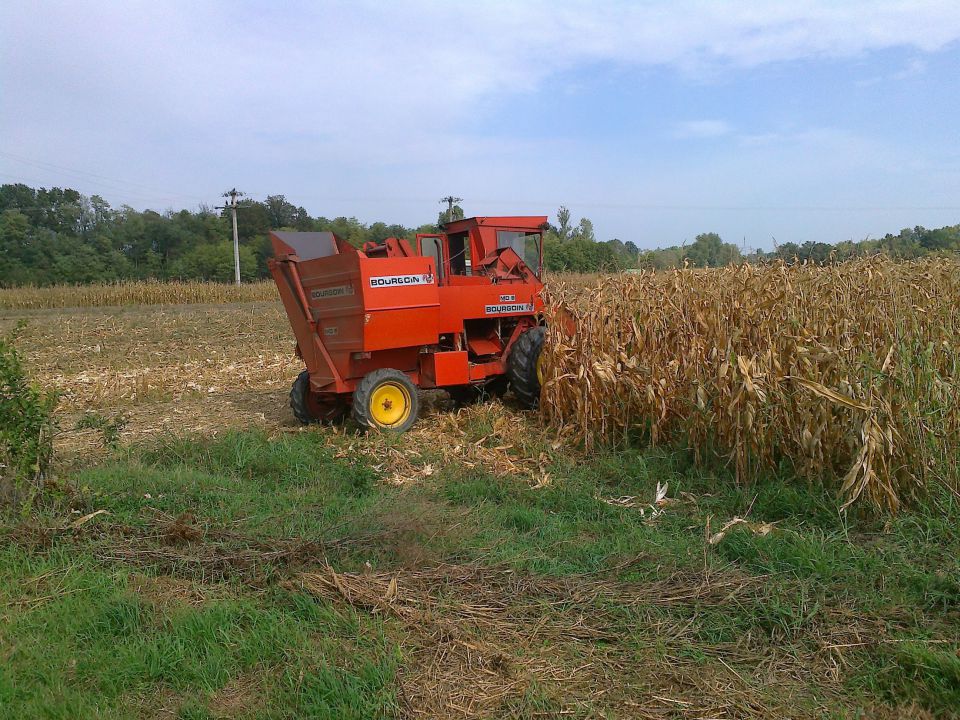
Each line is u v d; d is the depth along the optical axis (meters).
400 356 7.75
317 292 7.66
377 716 2.67
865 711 2.71
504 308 8.52
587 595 3.61
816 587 3.62
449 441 7.08
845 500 4.73
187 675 2.97
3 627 3.33
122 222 73.56
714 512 4.93
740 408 5.39
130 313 26.81
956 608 3.40
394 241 8.38
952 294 6.72
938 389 4.83
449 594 3.61
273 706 2.75
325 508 5.04
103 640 3.24
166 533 4.45
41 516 4.68
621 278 7.30
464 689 2.83
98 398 10.23
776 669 2.99
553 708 2.71
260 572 3.91
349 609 3.44
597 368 6.30
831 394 4.51
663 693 2.81
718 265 7.18
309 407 8.13
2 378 4.86
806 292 6.17
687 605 3.50
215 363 14.03
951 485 4.63
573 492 5.35
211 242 69.25
